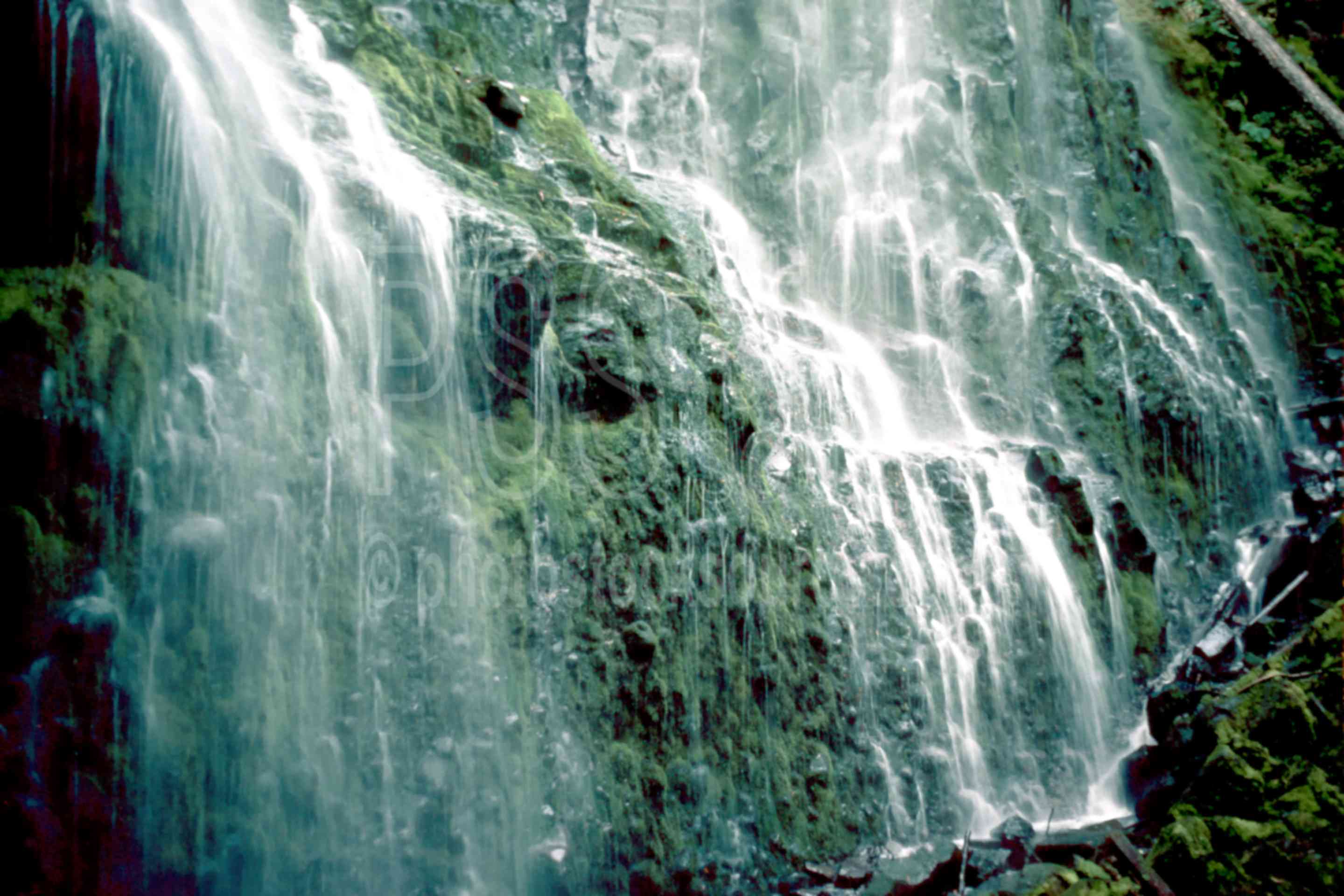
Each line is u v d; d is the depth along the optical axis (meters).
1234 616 8.59
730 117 9.88
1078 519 8.10
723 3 10.29
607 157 8.66
